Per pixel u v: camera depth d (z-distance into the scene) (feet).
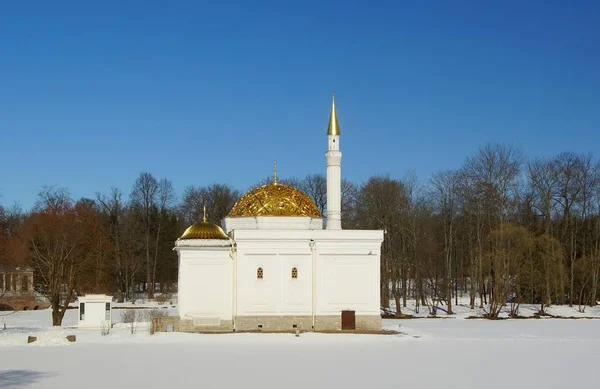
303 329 230.27
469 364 156.97
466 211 367.66
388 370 147.43
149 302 394.52
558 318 315.17
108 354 174.50
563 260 358.64
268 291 230.68
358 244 233.55
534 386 129.29
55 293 265.75
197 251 229.66
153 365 154.30
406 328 253.03
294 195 248.52
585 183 372.79
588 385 130.72
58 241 272.72
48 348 189.78
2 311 339.77
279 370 147.02
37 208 349.82
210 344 197.36
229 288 230.07
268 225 241.14
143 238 437.58
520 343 203.51
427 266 376.48
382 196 358.02
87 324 246.06
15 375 140.67
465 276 408.46
